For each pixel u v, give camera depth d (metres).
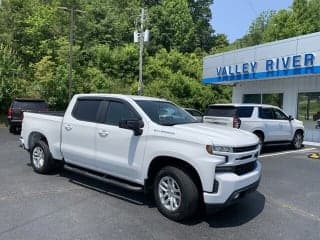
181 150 5.89
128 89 38.91
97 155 7.25
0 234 5.23
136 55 41.94
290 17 48.91
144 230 5.53
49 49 32.69
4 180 8.27
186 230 5.59
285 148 15.73
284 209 6.77
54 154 8.45
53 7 37.28
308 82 18.02
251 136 6.49
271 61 18.64
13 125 19.55
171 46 53.72
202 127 6.51
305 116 18.25
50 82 28.75
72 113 8.01
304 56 16.98
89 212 6.23
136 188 6.57
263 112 14.26
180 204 5.85
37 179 8.38
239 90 22.16
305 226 5.91
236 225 5.87
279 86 19.56
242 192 5.90
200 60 46.03
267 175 9.76
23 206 6.45
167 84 39.22
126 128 6.51
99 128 7.23
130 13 54.12
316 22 47.69
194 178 5.94
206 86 40.88
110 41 47.59
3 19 32.47
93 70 37.00
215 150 5.64
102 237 5.21
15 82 26.27
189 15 56.00
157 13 54.31
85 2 50.84
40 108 20.16
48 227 5.52
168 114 7.07
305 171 10.41
